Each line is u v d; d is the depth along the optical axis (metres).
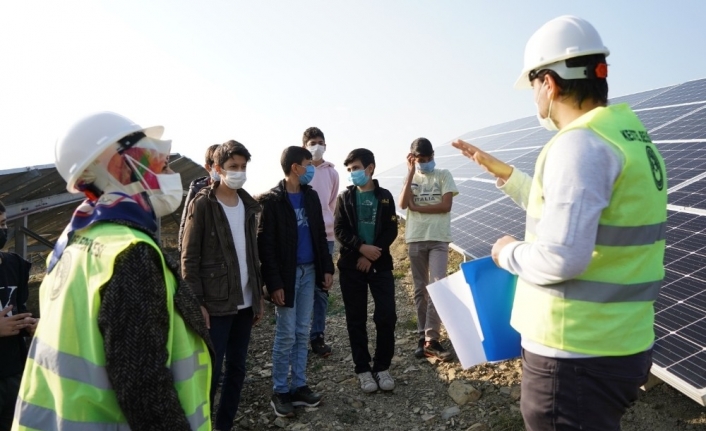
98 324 1.87
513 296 2.87
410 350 6.04
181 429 1.89
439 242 5.74
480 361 2.97
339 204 5.36
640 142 2.20
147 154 2.17
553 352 2.21
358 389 5.39
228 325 4.32
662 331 3.88
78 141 2.06
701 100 8.55
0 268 3.68
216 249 4.28
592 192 2.03
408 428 4.67
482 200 8.95
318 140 6.76
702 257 4.43
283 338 4.91
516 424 4.33
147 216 2.12
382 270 5.26
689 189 5.71
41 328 2.05
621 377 2.16
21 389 2.09
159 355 1.88
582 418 2.18
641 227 2.13
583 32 2.27
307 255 5.11
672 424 3.99
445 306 3.06
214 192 4.41
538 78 2.37
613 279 2.13
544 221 2.11
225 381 4.53
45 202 8.62
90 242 2.00
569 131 2.16
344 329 6.93
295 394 5.12
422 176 5.89
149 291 1.90
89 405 1.92
